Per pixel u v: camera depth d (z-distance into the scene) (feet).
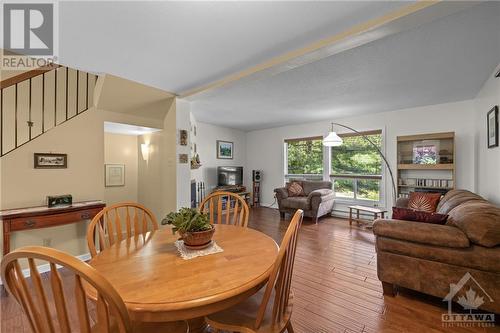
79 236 9.62
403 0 5.03
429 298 6.82
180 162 11.91
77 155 9.52
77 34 6.39
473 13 5.71
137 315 2.81
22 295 2.46
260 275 3.51
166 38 6.55
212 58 7.79
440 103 13.88
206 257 4.14
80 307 2.39
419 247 6.34
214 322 3.76
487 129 10.23
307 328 5.58
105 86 9.71
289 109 15.33
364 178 17.11
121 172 13.74
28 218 7.50
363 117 17.01
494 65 8.68
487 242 5.49
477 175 12.26
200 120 19.15
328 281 7.85
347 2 5.10
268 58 7.80
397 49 7.49
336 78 9.93
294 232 3.60
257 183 22.98
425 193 12.53
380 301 6.70
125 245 4.76
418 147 14.46
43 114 9.06
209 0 5.03
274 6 5.23
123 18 5.67
